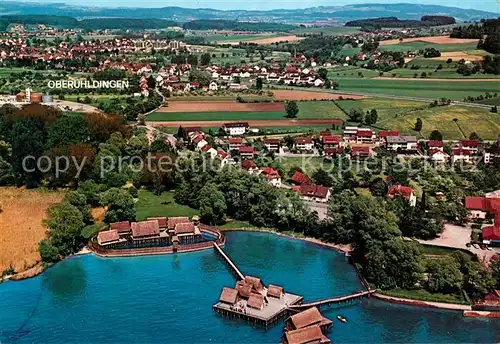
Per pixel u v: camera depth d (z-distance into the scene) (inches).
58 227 7180.1
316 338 5196.9
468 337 5452.8
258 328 5580.7
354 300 6136.8
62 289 6318.9
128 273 6766.7
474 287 6117.1
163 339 5349.4
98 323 5610.2
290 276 6717.5
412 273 6254.9
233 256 7278.5
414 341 5364.2
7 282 6456.7
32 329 5487.2
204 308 5935.0
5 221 7854.3
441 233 7632.9
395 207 7716.5
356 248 7204.7
